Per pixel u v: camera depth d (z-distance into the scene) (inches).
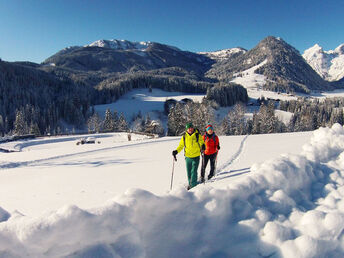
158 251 86.7
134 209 82.9
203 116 1727.4
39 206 174.6
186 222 92.4
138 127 2704.2
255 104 5531.5
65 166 405.7
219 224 97.2
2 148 997.8
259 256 88.1
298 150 323.6
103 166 363.6
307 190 141.9
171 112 1979.6
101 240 73.2
